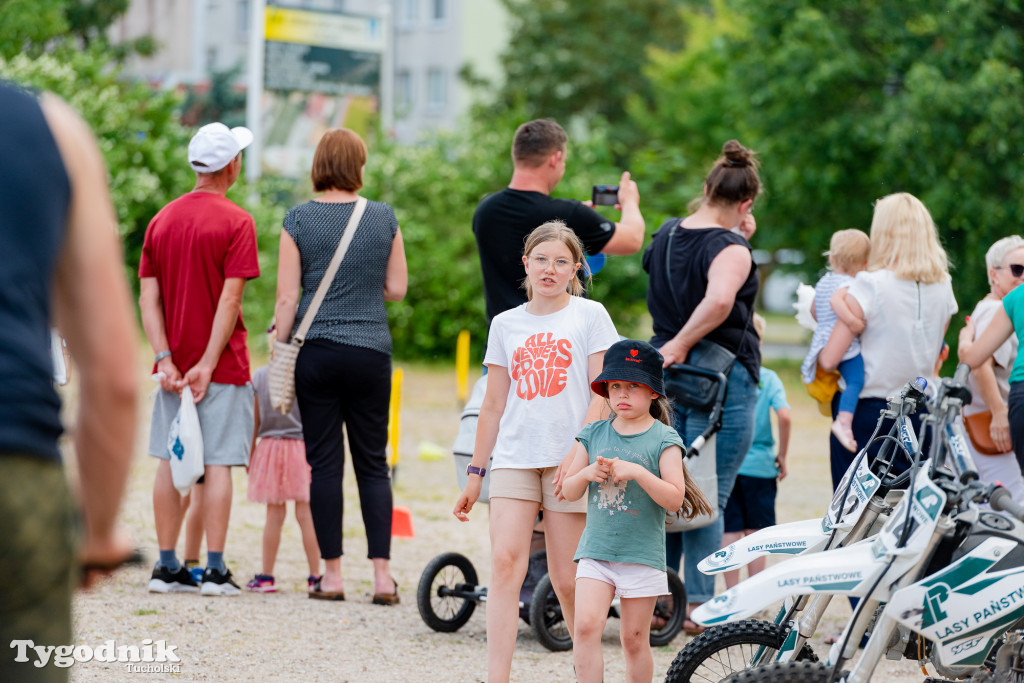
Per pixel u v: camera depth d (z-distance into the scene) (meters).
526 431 13.55
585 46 135.00
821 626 19.08
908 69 64.69
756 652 12.32
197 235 18.08
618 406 12.65
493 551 13.52
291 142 87.38
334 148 18.75
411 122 149.38
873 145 65.56
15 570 5.82
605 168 69.94
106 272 6.17
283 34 86.94
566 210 16.55
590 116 133.50
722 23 102.81
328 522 18.75
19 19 76.12
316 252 18.30
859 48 66.88
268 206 71.56
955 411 10.81
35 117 6.07
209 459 18.30
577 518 13.46
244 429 18.50
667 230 18.33
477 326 69.50
